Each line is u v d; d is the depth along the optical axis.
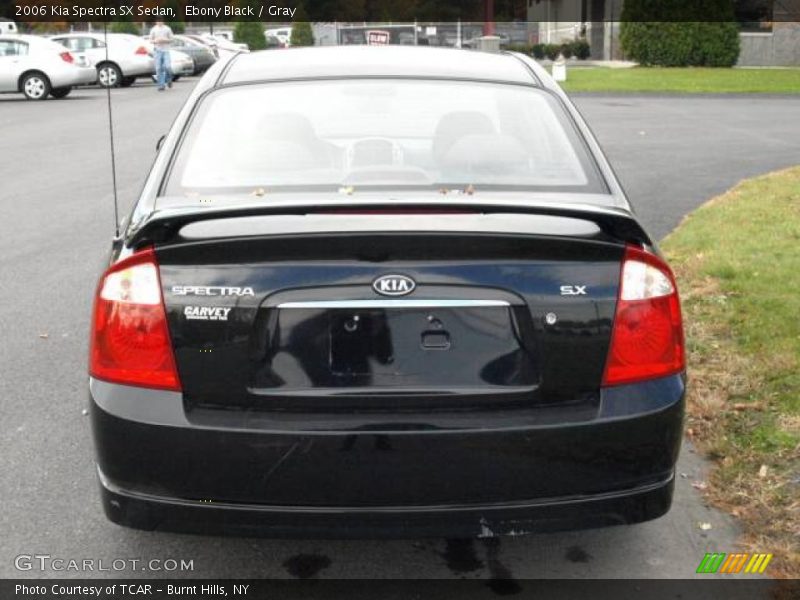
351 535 2.98
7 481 4.23
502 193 3.50
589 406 3.01
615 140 15.12
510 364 2.98
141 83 30.77
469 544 3.73
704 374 5.15
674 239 8.11
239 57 4.64
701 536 3.75
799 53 32.91
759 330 5.70
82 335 6.24
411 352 2.97
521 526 3.00
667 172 12.03
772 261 7.16
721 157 13.30
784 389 4.94
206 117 3.98
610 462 2.99
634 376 3.03
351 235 2.90
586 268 3.00
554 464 2.96
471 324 2.97
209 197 3.50
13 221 9.62
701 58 30.78
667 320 3.08
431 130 3.94
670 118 18.23
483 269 2.95
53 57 23.95
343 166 3.77
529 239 2.94
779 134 15.79
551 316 2.97
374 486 2.93
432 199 3.18
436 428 2.92
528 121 3.99
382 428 2.91
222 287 2.95
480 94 4.14
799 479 4.10
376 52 4.61
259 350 2.97
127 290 3.00
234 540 3.75
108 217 9.79
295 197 3.39
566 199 3.49
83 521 3.89
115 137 15.90
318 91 4.14
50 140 15.60
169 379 2.98
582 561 3.60
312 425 2.92
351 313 2.96
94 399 3.04
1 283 7.42
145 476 2.98
